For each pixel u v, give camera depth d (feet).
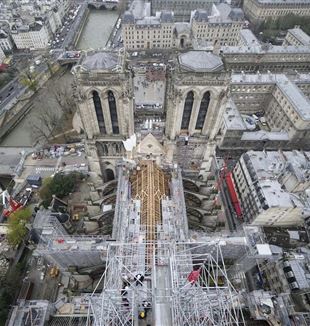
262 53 620.90
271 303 265.13
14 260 351.05
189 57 246.06
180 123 290.15
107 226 337.52
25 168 468.34
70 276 313.32
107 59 239.71
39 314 256.73
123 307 199.62
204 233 280.72
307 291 278.87
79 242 254.88
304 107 472.44
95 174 344.08
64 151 495.82
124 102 257.55
